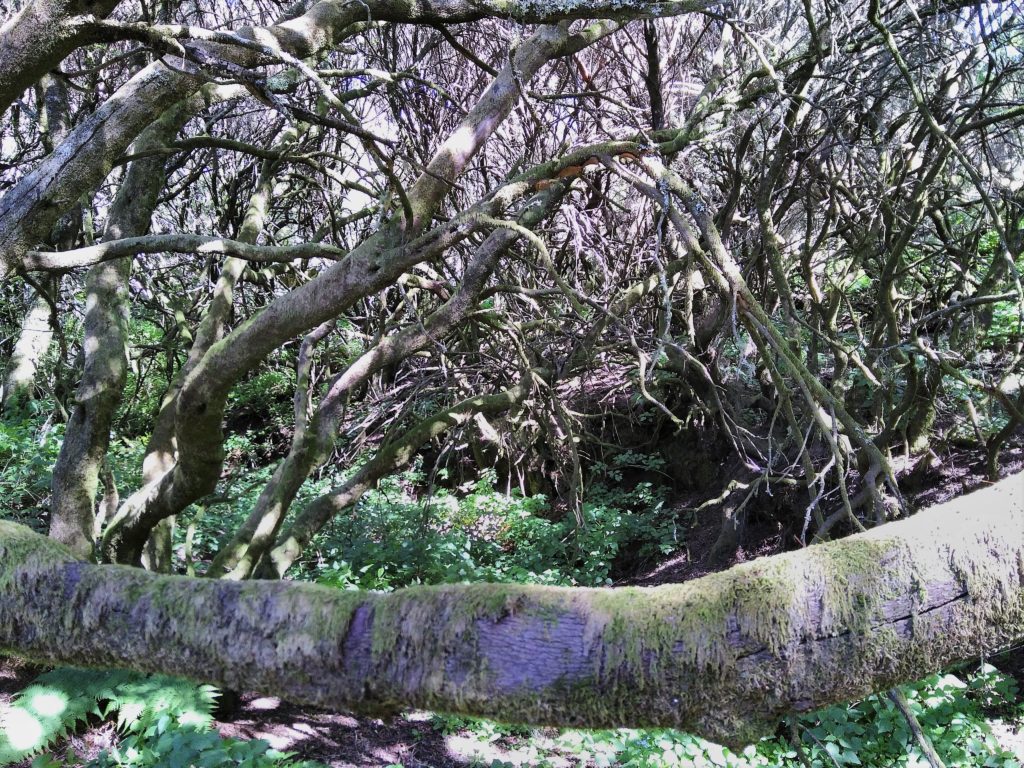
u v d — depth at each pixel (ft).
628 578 29.43
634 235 21.99
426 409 32.68
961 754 15.56
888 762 15.90
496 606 3.87
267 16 26.09
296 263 27.45
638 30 25.80
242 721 19.43
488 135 11.75
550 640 3.79
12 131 32.81
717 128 18.78
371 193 20.25
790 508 25.90
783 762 16.11
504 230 13.84
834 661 3.67
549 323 19.89
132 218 18.16
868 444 10.00
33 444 29.48
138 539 16.99
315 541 27.20
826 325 20.16
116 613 4.09
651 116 25.85
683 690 3.70
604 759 16.94
